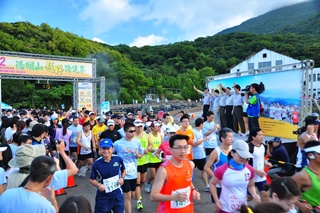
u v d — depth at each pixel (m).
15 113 14.09
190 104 46.78
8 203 2.12
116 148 4.84
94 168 3.97
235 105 9.96
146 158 5.83
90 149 7.79
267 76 10.07
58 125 8.55
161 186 2.93
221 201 3.41
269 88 9.98
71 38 52.50
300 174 3.07
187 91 62.81
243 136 9.16
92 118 8.88
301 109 8.59
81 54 46.94
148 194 6.42
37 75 17.67
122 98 47.94
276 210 2.10
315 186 2.97
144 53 90.56
